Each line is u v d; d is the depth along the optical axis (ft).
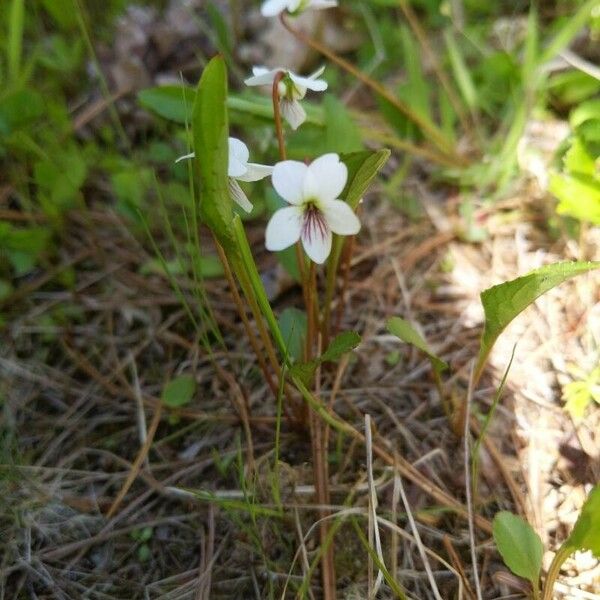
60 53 0.60
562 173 0.55
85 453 0.44
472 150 0.61
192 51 0.64
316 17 0.67
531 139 0.60
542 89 0.60
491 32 0.70
